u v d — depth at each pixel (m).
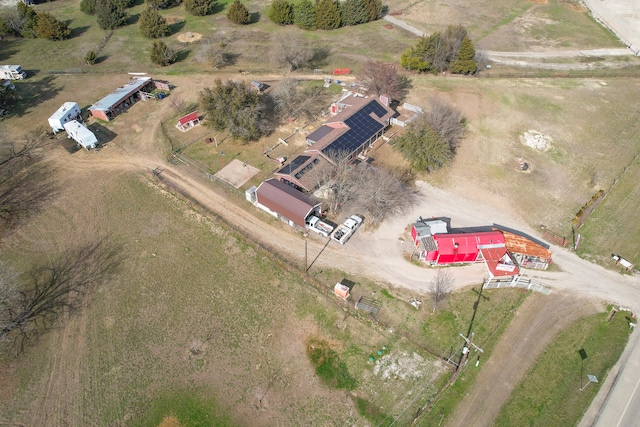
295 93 80.06
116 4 116.31
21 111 78.12
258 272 53.19
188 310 49.59
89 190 63.72
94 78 87.50
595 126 77.44
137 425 40.97
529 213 61.41
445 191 64.31
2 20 99.88
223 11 116.75
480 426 40.56
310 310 49.44
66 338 47.03
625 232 59.00
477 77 90.06
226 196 63.06
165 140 72.44
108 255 55.09
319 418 41.44
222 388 43.34
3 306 47.97
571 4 122.06
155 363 45.16
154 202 62.09
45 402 42.34
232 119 69.06
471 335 47.25
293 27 108.56
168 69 90.94
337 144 65.88
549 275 53.62
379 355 45.69
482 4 121.50
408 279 52.69
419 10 117.94
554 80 89.75
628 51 100.31
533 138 73.88
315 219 57.53
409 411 41.75
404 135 67.06
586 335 47.53
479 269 54.09
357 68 92.44
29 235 57.34
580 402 42.03
